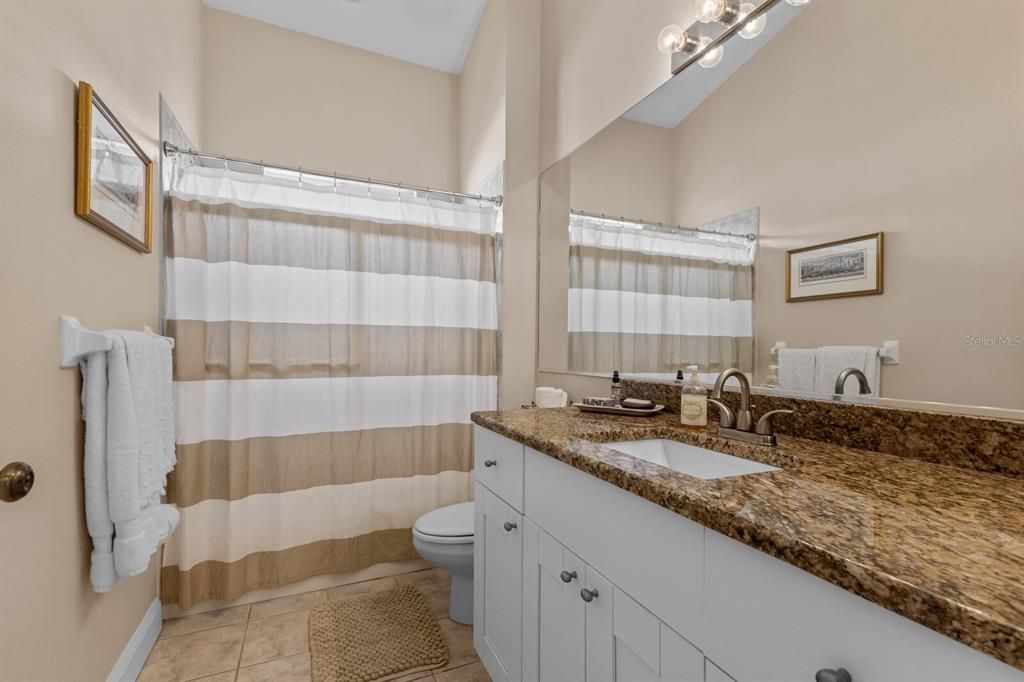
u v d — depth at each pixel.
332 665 1.54
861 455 0.93
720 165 1.35
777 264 1.18
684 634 0.68
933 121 0.87
